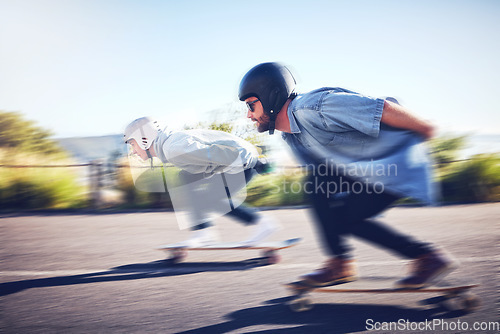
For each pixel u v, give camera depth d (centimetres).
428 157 227
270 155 348
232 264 347
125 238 470
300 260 352
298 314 235
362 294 259
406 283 225
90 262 369
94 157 760
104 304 262
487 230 439
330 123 219
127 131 339
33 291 290
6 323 235
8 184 763
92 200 745
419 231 445
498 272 290
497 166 688
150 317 239
